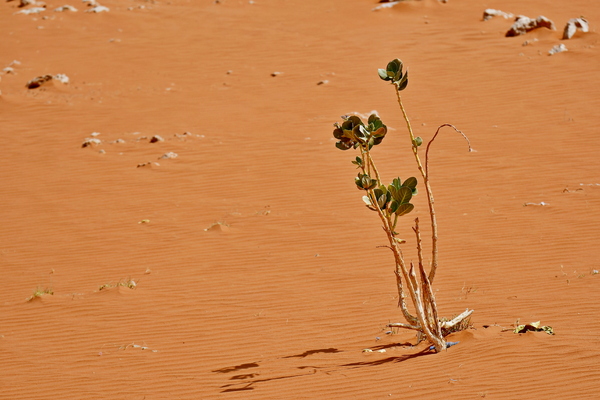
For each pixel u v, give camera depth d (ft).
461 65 80.43
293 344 32.12
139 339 34.09
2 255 46.96
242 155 61.31
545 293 35.17
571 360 26.17
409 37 92.38
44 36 101.81
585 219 44.86
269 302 37.52
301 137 64.44
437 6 104.01
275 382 27.63
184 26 104.58
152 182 57.36
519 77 75.20
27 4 115.65
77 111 75.72
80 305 38.75
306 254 43.62
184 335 34.19
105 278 42.55
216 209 51.62
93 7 112.98
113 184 57.62
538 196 49.21
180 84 82.69
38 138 69.10
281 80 81.46
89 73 87.76
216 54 92.32
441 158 57.31
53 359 32.42
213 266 42.98
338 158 59.21
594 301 33.45
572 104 66.95
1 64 91.81
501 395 24.14
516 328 29.84
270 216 49.73
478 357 27.30
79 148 65.87
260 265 42.60
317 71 83.35
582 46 81.61
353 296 37.42
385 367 27.76
